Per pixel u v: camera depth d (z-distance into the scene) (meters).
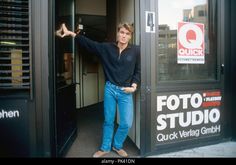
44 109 2.27
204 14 2.98
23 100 2.24
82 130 3.71
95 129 3.77
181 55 2.85
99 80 6.38
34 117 2.27
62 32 2.60
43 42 2.24
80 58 5.54
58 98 2.49
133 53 2.53
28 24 2.21
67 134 2.86
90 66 5.97
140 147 2.61
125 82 2.53
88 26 5.80
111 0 4.18
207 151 2.80
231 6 3.04
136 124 2.90
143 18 2.54
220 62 3.02
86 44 2.55
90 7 4.93
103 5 5.03
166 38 2.76
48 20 2.25
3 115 2.22
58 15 2.63
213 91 2.99
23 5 2.20
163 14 2.74
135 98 2.93
